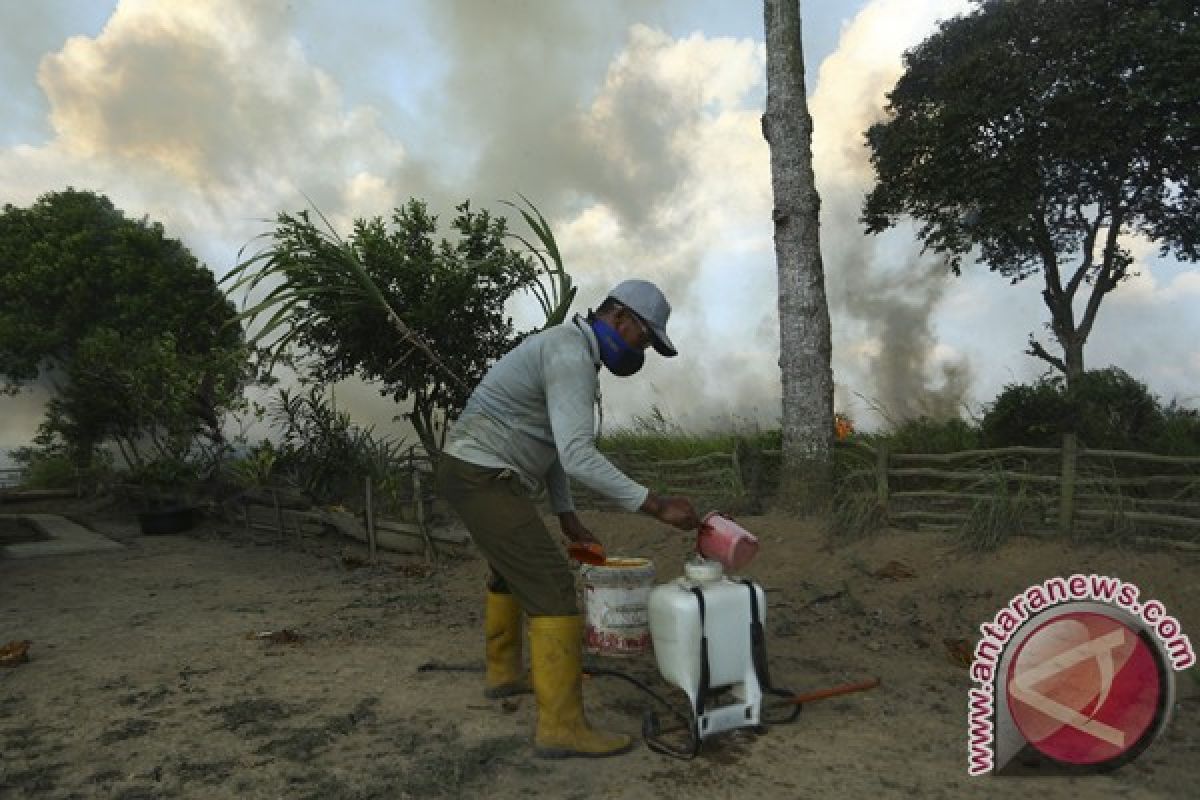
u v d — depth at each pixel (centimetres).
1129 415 768
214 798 267
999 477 552
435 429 888
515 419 303
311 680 389
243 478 903
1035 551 510
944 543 552
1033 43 1248
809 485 670
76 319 1477
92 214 1564
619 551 668
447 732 320
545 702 296
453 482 302
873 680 375
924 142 1355
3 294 1521
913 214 1448
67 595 616
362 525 746
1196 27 1103
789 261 710
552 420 293
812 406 684
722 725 301
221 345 1417
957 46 1380
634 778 278
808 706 348
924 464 643
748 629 304
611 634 416
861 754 297
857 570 548
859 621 480
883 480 603
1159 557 477
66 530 952
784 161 724
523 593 298
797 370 693
